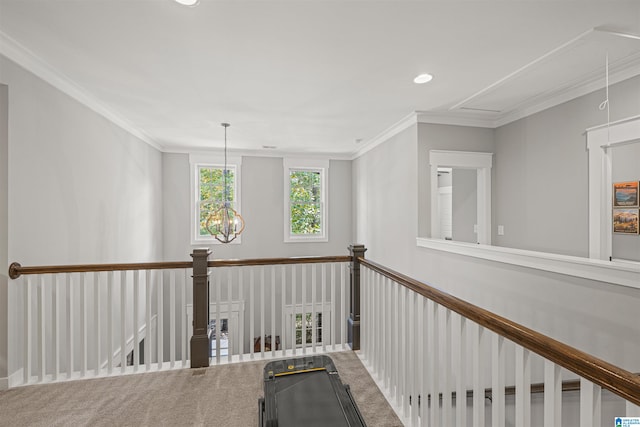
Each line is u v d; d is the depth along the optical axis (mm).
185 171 5539
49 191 2553
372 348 2406
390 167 4426
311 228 6141
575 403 2336
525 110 3385
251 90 2965
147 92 2992
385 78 2709
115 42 2135
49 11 1799
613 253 2672
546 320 2217
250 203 5809
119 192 3822
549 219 3107
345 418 1475
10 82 2160
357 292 2738
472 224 4504
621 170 2629
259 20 1892
